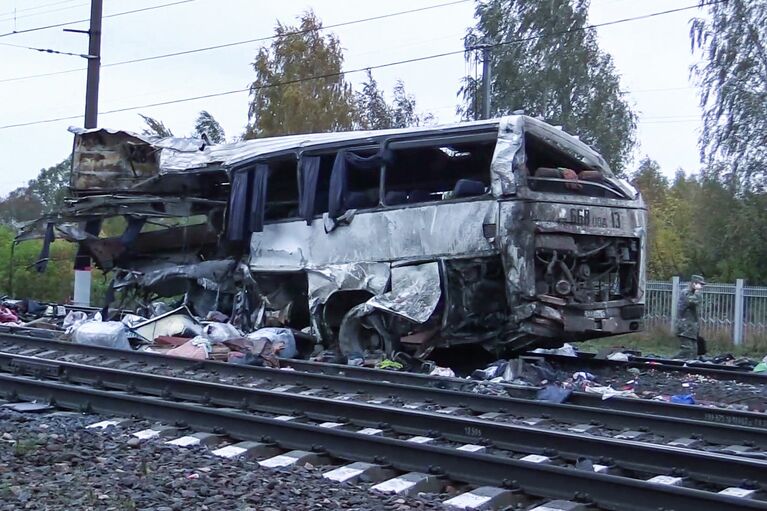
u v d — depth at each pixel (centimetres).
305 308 1648
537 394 1094
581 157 1412
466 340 1397
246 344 1429
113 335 1496
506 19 3962
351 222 1488
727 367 1519
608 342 2438
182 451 747
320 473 690
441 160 1558
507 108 3862
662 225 4331
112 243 1817
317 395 1101
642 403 1009
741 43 3050
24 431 815
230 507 586
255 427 802
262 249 1622
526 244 1294
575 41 3869
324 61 4297
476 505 607
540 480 630
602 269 1398
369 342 1505
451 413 983
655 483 587
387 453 713
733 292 2372
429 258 1384
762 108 3000
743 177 3012
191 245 1811
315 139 1569
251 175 1639
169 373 1239
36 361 1165
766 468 638
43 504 584
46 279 3091
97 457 718
